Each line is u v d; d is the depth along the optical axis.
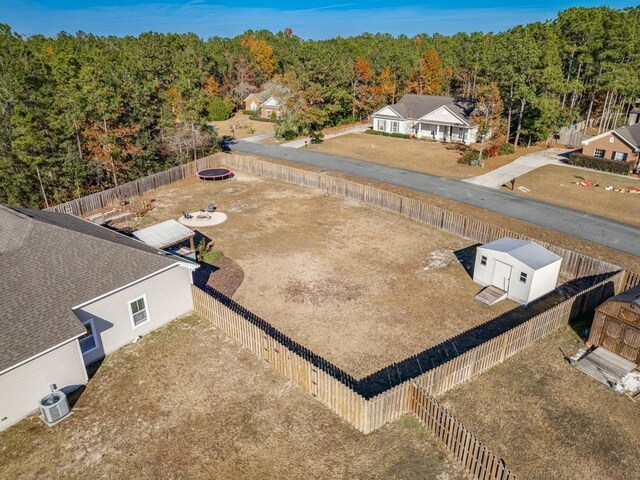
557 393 15.69
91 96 36.41
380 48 96.50
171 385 16.25
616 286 21.00
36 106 33.31
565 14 67.38
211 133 49.31
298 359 15.58
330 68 69.69
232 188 39.81
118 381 16.50
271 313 20.69
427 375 14.80
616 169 42.25
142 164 41.56
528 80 51.03
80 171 36.28
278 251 27.11
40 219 20.55
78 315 16.77
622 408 15.02
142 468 13.05
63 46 79.44
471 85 78.94
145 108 42.28
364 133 65.25
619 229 29.62
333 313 20.67
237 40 127.06
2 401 14.27
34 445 13.88
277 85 83.62
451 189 38.44
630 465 12.95
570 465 12.95
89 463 13.26
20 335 14.83
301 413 14.87
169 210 34.62
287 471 12.84
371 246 27.70
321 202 35.78
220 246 27.92
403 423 14.34
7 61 48.38
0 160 32.31
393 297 22.00
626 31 55.03
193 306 20.89
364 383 16.30
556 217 31.73
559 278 23.64
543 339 18.53
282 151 54.53
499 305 21.34
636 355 16.61
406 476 12.59
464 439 12.54
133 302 18.48
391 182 40.81
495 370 16.83
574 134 53.62
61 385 15.70
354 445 13.61
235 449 13.59
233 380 16.44
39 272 17.02
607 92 59.88
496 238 26.80
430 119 59.00
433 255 26.42
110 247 18.95
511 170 43.88
